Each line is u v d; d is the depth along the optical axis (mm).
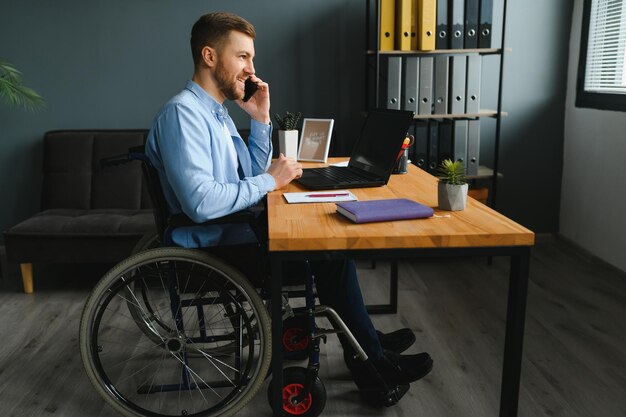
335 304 1953
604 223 3492
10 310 2938
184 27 3666
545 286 3207
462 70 3393
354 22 3713
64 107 3717
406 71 3383
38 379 2264
